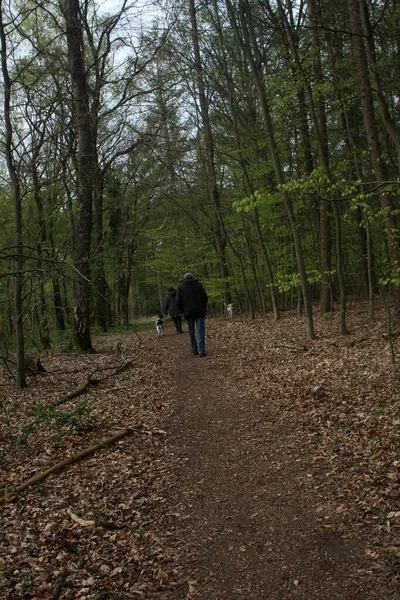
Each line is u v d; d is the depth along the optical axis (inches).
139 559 141.7
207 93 736.3
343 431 220.7
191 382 372.2
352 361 342.0
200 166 821.2
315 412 252.8
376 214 342.3
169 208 893.2
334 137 624.1
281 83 481.1
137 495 185.6
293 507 163.5
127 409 312.3
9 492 194.5
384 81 377.1
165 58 647.8
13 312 419.5
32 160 401.4
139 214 914.7
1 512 178.5
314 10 434.0
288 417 255.4
